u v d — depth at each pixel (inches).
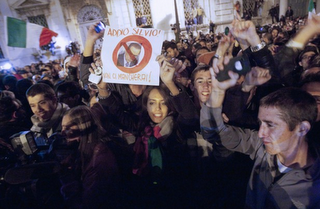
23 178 34.5
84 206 43.5
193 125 52.8
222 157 48.8
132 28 52.5
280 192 33.7
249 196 40.0
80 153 46.9
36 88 60.2
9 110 55.4
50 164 36.8
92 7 548.4
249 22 46.5
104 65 54.4
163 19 528.7
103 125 56.4
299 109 29.7
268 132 32.1
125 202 54.2
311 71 45.4
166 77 49.3
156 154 51.1
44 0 520.1
